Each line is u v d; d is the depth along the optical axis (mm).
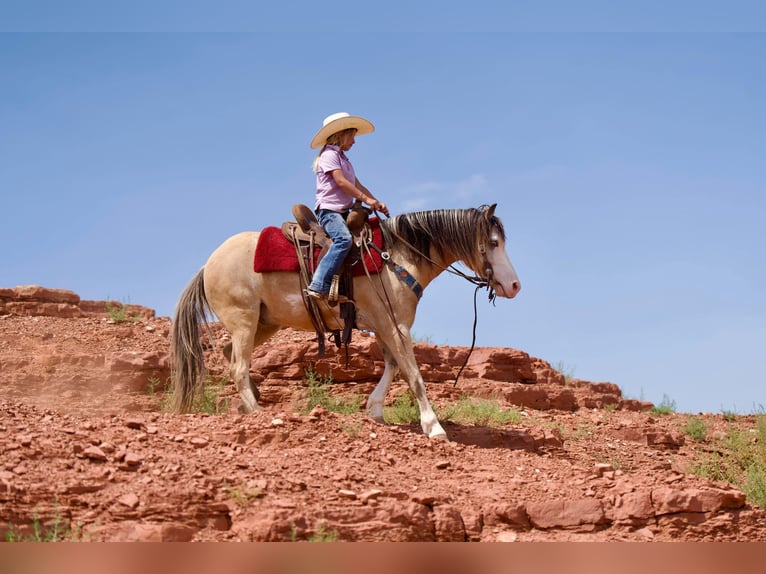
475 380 14055
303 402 11836
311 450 8328
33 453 7188
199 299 10039
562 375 15758
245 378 9656
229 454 7934
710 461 12289
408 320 9578
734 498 8414
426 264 9742
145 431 8250
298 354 12719
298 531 6871
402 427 9953
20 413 8281
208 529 6863
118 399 11727
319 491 7461
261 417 8906
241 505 7059
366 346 12953
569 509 8016
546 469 9070
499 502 7941
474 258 9555
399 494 7637
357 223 9508
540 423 12289
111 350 13320
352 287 9492
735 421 15477
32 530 6473
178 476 7230
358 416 9602
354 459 8336
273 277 9695
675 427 14203
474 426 10836
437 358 14172
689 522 8141
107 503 6809
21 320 14617
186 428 8555
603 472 9109
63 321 14781
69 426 8055
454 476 8508
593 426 12805
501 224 9609
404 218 9727
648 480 8789
